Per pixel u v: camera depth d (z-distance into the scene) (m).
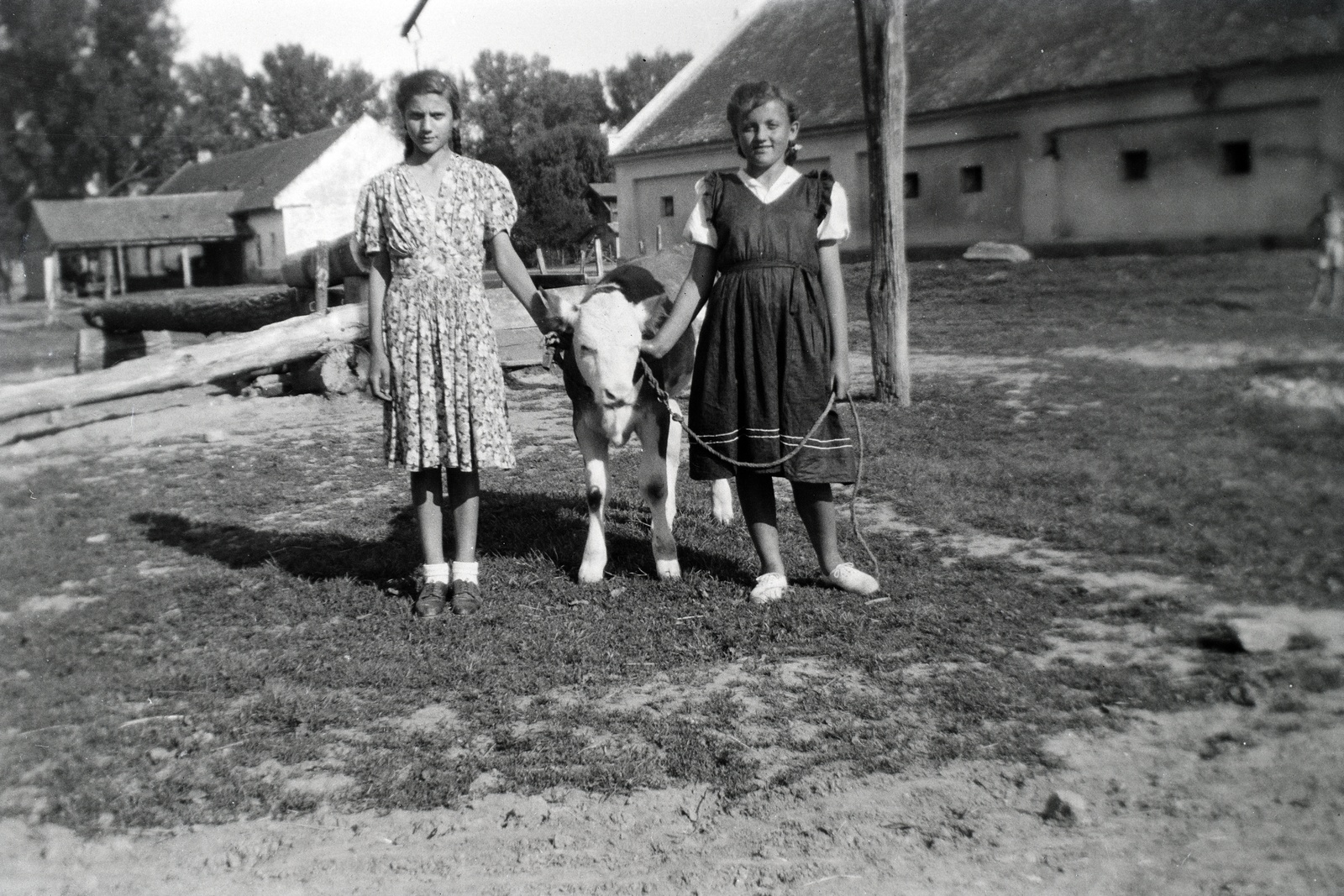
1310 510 4.72
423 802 2.90
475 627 4.12
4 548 5.49
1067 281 6.97
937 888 2.47
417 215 4.14
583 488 6.37
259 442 8.38
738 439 4.21
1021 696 3.43
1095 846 2.62
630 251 24.84
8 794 3.02
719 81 24.62
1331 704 3.30
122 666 3.88
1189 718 3.26
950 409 8.01
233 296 12.04
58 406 8.60
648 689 3.58
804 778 2.98
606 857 2.63
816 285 4.16
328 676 3.71
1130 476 5.41
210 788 3.00
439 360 4.16
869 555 4.62
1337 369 5.20
